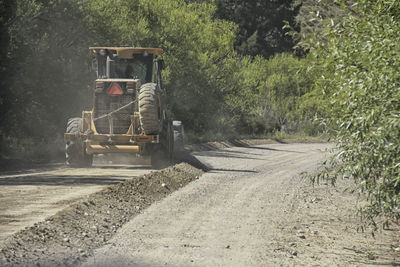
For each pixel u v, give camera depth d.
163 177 46.56
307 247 25.98
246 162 75.75
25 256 20.53
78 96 75.19
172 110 112.81
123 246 23.55
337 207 39.91
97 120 57.03
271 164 73.88
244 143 127.88
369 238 30.00
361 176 23.47
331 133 23.86
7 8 64.56
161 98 58.47
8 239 22.31
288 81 169.25
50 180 43.53
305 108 165.88
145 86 55.81
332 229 31.48
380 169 22.86
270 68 178.25
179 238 25.77
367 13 22.67
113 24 81.00
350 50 21.34
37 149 71.25
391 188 22.98
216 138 121.62
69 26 74.44
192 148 96.62
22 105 69.12
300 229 30.44
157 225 28.73
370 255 25.31
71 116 75.50
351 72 21.70
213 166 66.69
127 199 35.50
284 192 45.84
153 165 58.25
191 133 117.69
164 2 102.62
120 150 55.38
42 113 72.75
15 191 36.78
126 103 56.66
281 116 169.88
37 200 32.91
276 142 144.12
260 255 23.31
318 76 23.17
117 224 28.22
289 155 94.19
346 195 47.12
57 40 76.38
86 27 75.44
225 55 121.62
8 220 26.72
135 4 97.19
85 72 75.88
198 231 27.69
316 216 35.47
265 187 48.31
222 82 118.44
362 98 21.16
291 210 36.97
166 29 98.44
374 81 20.64
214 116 129.12
